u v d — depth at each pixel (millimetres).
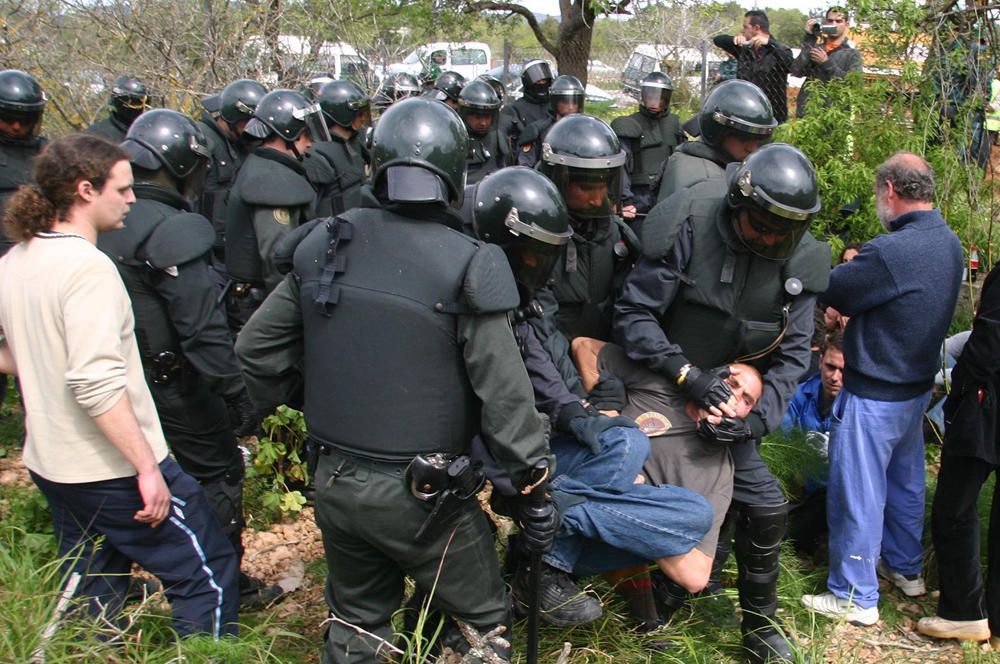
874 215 5516
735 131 3824
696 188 3207
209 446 3359
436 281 2369
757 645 3311
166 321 3143
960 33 4980
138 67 7246
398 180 2410
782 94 7754
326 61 8609
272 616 3332
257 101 5398
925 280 3545
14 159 4547
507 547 3719
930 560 4160
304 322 2541
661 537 2926
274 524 4398
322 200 5395
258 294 4523
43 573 2842
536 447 2459
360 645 2668
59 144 2557
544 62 8266
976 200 5023
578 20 11078
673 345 3162
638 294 3191
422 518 2455
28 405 2623
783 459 4262
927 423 4758
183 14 7301
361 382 2408
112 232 3037
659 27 11820
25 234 2551
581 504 2955
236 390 3209
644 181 6742
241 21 7473
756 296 3088
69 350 2482
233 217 4461
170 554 2764
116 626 2777
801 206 2867
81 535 2781
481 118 6527
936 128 5258
